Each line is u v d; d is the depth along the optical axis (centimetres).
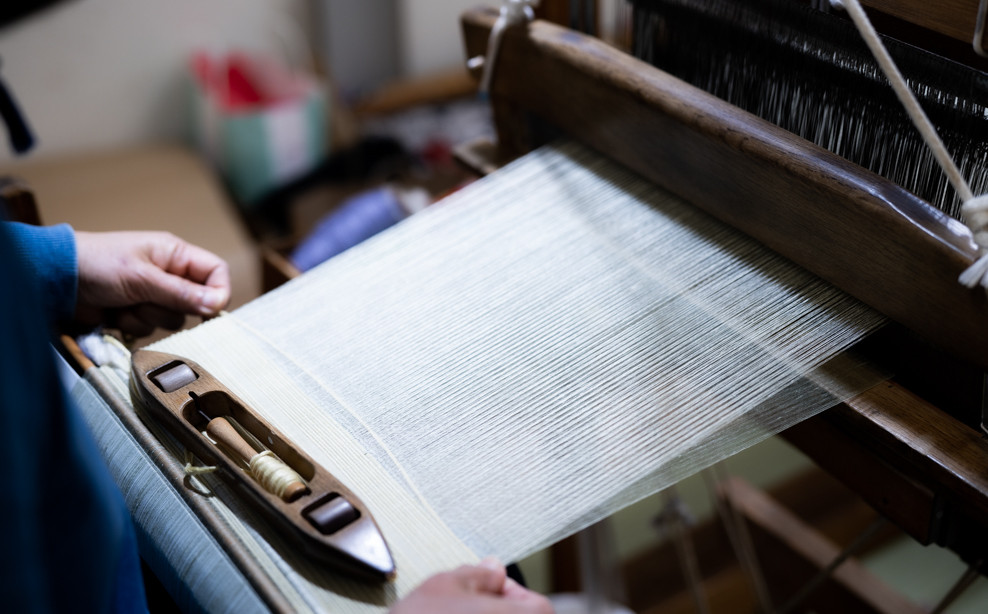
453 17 276
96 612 60
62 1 238
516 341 86
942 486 75
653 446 75
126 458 78
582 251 95
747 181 87
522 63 108
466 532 69
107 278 98
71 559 57
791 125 94
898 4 79
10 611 51
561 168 106
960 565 175
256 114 242
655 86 93
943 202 83
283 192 244
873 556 179
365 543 65
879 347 81
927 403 77
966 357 72
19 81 243
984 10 70
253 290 205
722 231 93
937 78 78
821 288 84
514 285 93
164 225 223
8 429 49
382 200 159
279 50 271
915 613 138
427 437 78
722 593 167
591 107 101
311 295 96
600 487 72
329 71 271
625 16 113
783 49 91
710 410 77
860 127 87
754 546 159
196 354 89
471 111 265
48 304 95
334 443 78
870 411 76
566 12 113
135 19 250
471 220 102
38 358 52
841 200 77
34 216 109
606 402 79
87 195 234
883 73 82
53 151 255
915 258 73
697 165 92
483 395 81
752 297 86
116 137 262
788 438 90
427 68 282
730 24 96
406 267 97
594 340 85
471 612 58
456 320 90
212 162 259
